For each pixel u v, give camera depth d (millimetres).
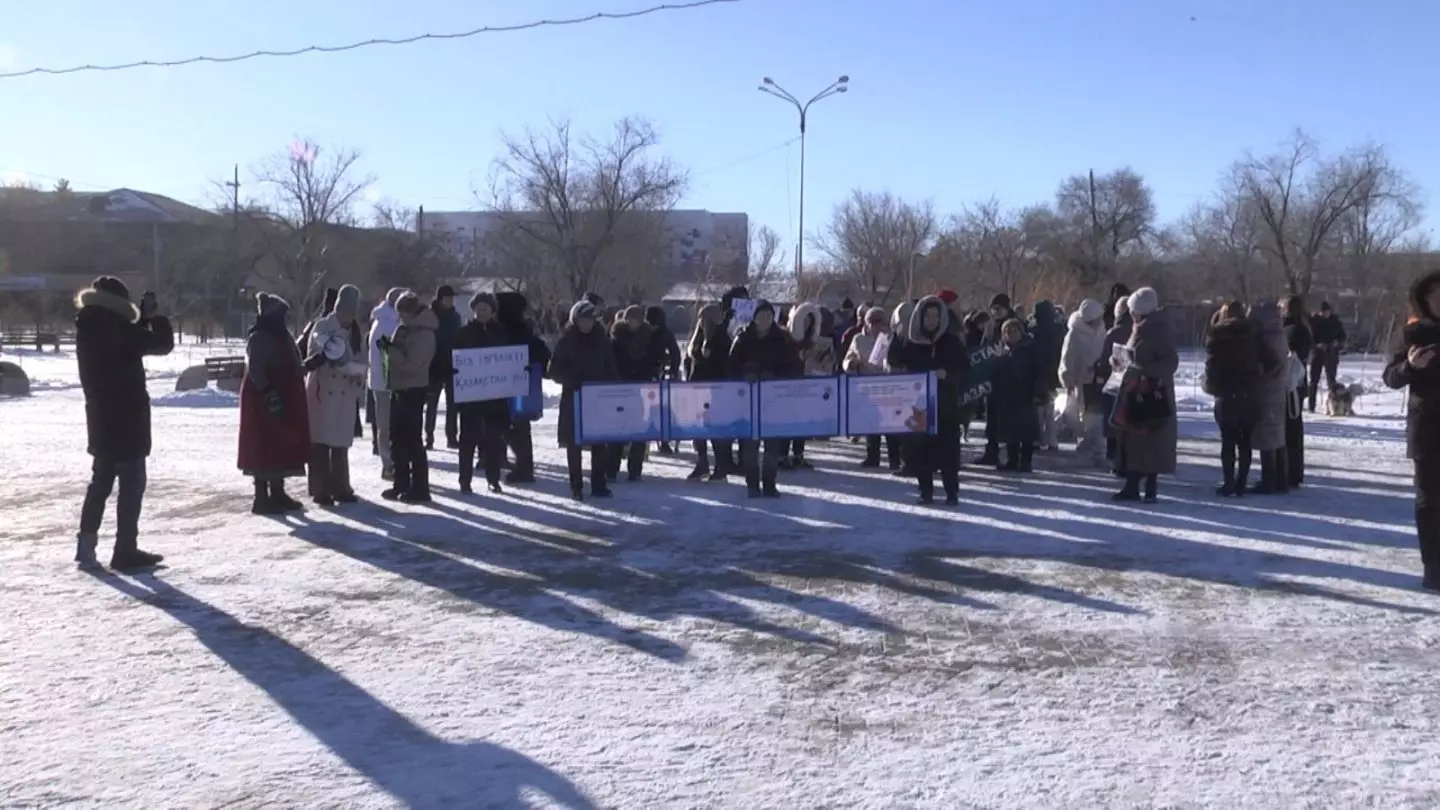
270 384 10133
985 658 6246
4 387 27297
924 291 49031
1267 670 6055
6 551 8891
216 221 72875
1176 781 4676
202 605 7305
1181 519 10203
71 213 80875
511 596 7555
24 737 5129
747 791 4570
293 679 5898
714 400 11211
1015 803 4469
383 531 9680
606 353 11484
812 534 9547
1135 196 67750
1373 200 60062
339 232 54969
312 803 4461
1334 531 9656
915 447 11031
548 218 53688
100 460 8227
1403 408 23000
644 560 8594
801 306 13836
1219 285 64125
